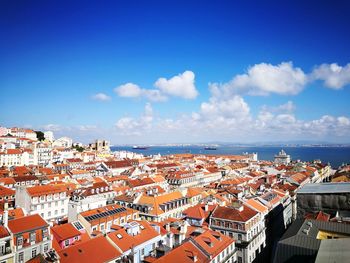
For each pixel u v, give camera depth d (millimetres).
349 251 49344
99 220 98625
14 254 75000
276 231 124125
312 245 61094
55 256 65750
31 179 178375
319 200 102688
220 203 118938
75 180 175375
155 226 90375
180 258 68562
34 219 83375
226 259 80938
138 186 169625
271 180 186625
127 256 73500
